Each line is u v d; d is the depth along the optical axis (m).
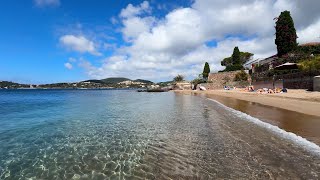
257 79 60.22
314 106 21.80
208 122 17.89
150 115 23.25
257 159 9.28
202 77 119.56
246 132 13.78
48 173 8.88
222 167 8.70
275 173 7.93
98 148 11.85
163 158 10.05
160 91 121.44
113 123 18.83
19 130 16.55
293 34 57.19
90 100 50.59
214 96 51.91
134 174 8.55
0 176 8.65
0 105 37.91
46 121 20.39
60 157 10.61
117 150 11.41
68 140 13.54
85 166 9.48
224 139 12.52
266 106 25.36
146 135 14.30
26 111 28.62
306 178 7.52
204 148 11.15
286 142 11.27
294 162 8.80
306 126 14.22
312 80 34.72
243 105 28.30
